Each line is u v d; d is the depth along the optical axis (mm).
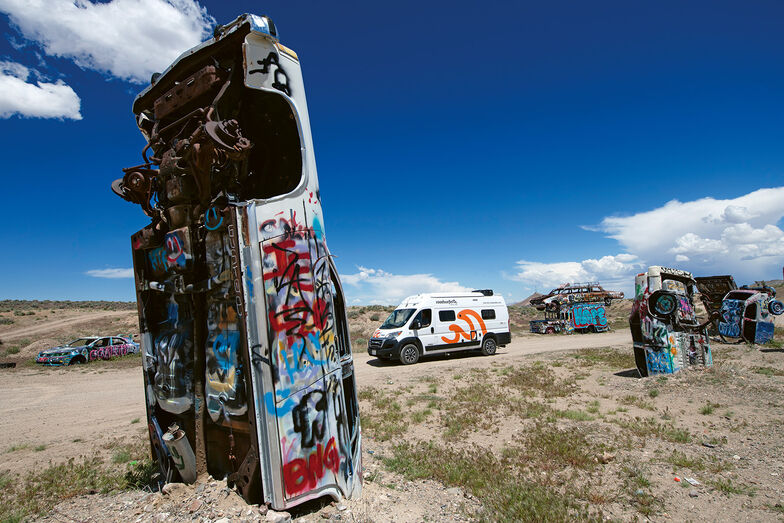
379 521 3434
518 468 4836
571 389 9094
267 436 3324
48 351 19062
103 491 4207
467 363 14414
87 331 34844
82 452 5895
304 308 3580
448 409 7789
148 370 4453
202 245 4059
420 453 5309
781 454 4957
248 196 4961
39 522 3609
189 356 4148
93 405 9750
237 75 4059
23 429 7570
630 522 3539
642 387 8766
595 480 4441
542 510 3635
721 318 15719
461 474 4551
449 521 3545
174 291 4078
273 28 3783
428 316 16062
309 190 3852
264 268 3412
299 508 3570
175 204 4172
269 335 3373
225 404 3742
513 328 40094
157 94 4656
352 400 4328
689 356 9664
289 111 4582
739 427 6023
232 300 3748
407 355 15328
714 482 4270
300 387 3469
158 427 4266
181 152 4027
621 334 26781
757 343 14352
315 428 3521
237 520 3260
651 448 5367
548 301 31297
